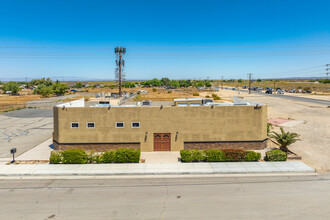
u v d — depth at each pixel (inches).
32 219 421.4
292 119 1504.7
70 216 430.0
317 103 2386.8
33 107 2226.9
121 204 469.4
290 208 450.3
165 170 632.4
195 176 608.1
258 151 800.9
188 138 808.3
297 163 680.4
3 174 613.6
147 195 505.7
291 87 5880.9
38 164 685.9
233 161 695.1
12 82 4025.6
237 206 458.9
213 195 503.8
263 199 485.1
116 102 1103.0
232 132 807.7
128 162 696.4
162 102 1053.8
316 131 1154.0
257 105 804.6
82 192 521.3
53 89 3614.7
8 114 1801.2
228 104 909.2
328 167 666.8
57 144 807.1
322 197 491.2
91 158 685.9
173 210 446.6
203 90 4402.1
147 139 802.8
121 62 1648.6
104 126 796.0
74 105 898.1
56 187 547.2
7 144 940.0
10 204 471.2
